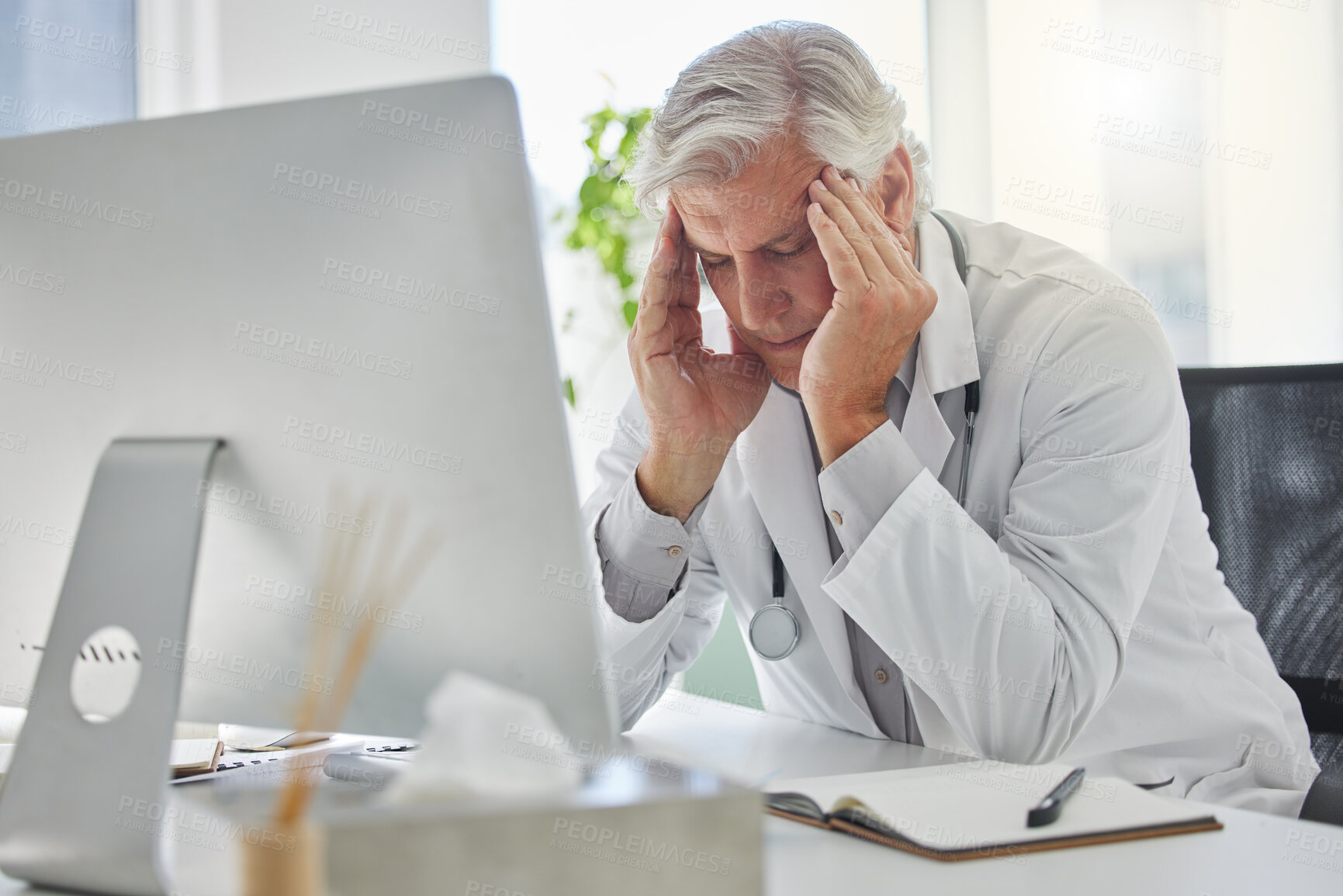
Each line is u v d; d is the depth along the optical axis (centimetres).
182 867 64
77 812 59
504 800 49
